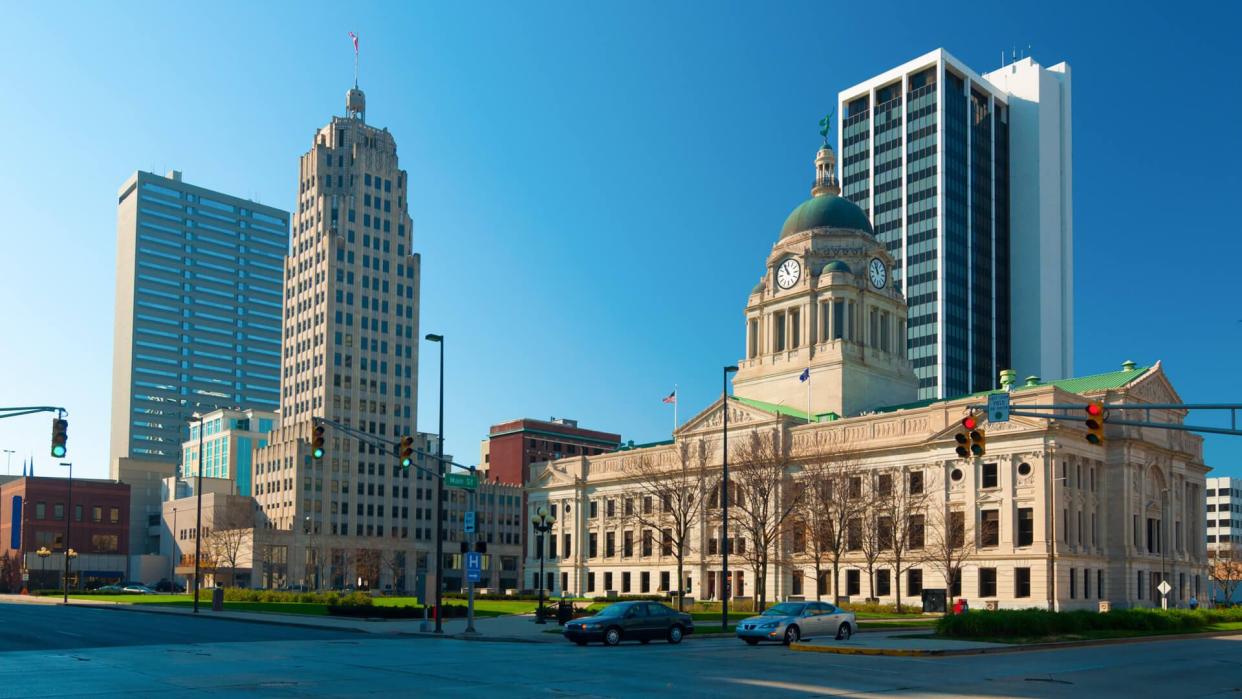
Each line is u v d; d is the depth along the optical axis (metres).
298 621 76.31
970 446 48.12
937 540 108.69
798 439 128.00
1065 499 107.31
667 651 50.84
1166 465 120.00
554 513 158.25
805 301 142.50
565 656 47.22
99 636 58.22
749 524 124.25
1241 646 59.97
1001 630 59.38
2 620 74.69
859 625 74.50
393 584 199.88
